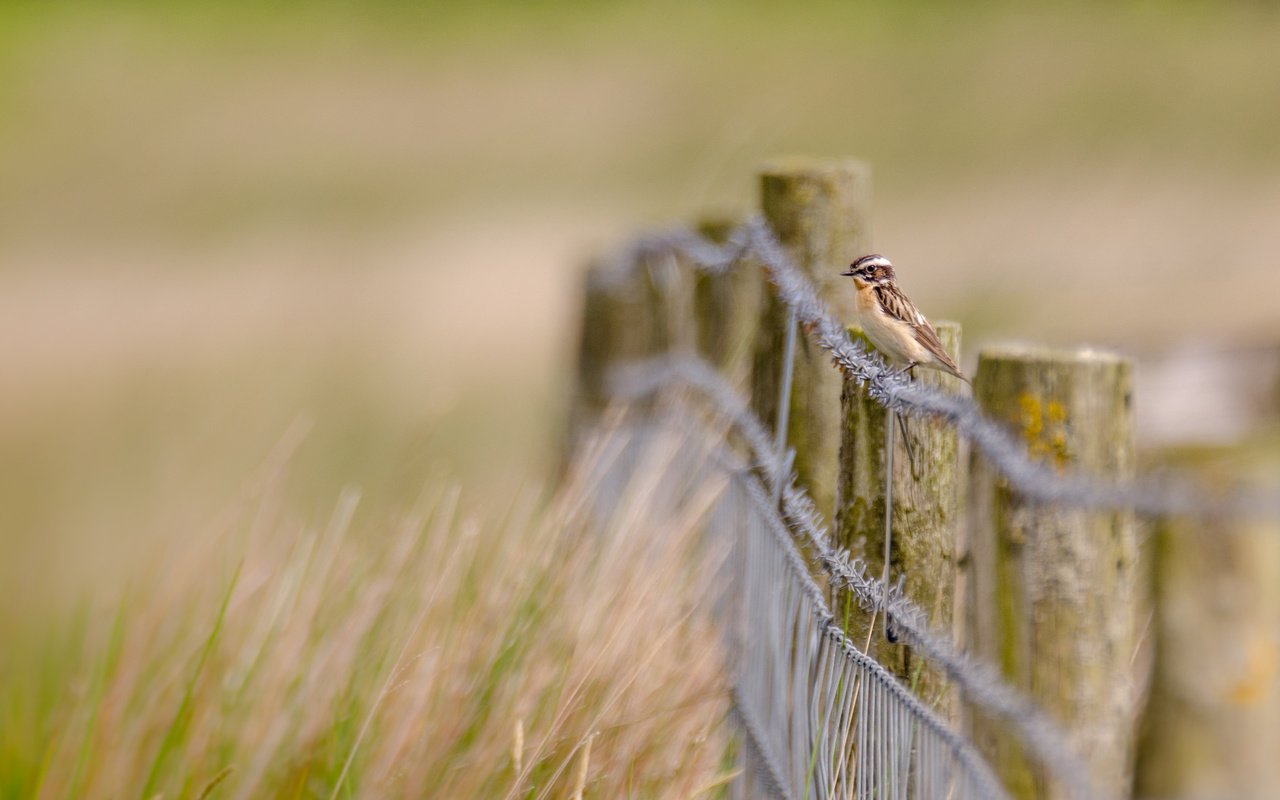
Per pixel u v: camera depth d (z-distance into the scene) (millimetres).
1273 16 53406
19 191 50906
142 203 50094
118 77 59125
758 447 10484
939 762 6902
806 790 8586
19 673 14492
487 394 30125
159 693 11617
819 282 11117
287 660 11297
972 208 37594
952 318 24453
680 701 10289
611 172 48312
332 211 47656
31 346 38469
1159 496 6039
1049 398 8461
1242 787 7863
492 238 43719
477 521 11594
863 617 8281
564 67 57969
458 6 63906
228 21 64312
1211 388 14758
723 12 61469
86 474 29047
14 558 24469
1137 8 55594
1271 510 5887
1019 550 8344
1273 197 35938
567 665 10242
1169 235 33000
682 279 14602
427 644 10648
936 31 55781
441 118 55156
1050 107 46156
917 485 8078
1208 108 44531
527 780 9695
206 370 34844
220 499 22344
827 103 49812
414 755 10094
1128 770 8211
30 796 11539
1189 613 7910
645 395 14820
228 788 10836
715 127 50375
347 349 35031
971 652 8766
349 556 11805
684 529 11125
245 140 54406
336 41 61844
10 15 63844
